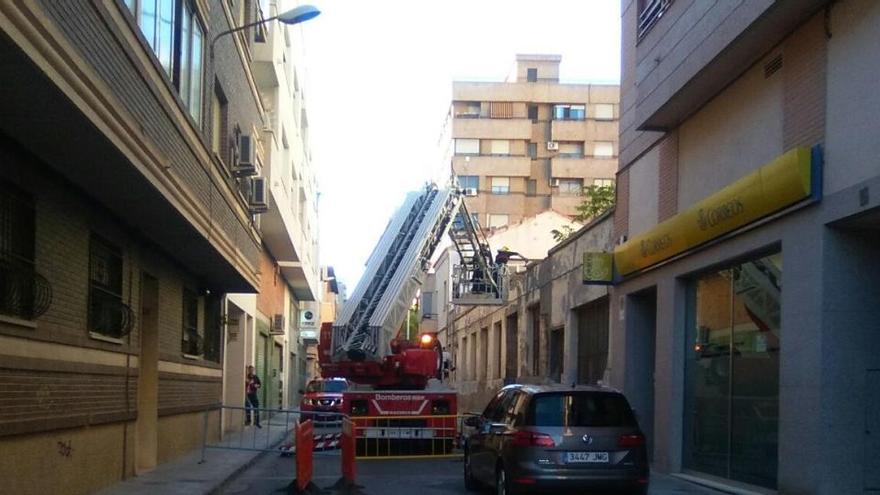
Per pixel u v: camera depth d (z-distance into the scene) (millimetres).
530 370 28156
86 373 11359
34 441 9703
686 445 15609
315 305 59500
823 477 10805
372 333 20141
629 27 18641
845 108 10742
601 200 38469
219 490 13570
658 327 16516
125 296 13180
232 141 17031
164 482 13547
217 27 15391
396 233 21297
